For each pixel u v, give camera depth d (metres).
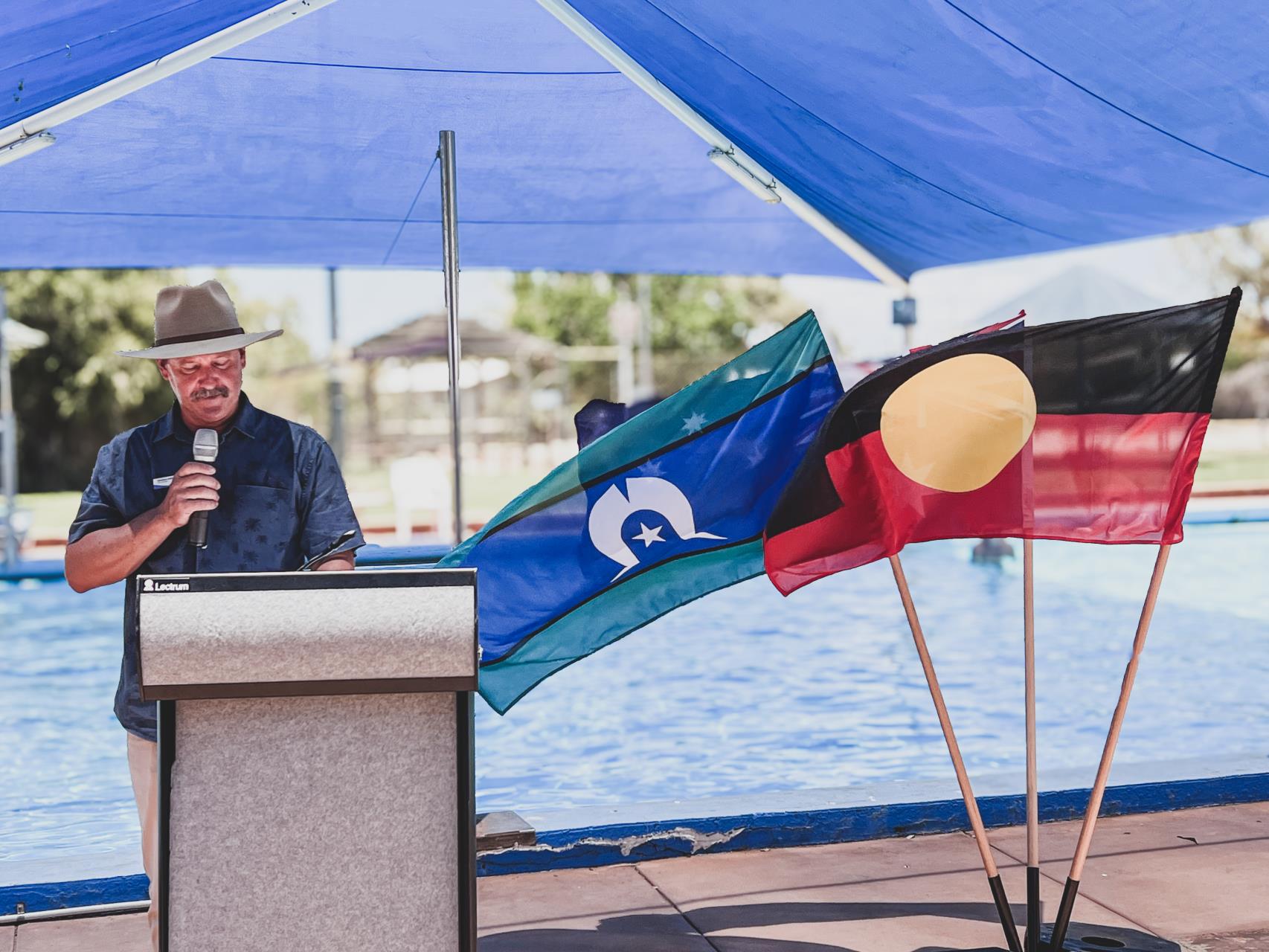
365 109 13.35
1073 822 9.74
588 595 7.94
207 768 5.08
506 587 7.90
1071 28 8.91
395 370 60.81
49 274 63.84
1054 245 15.52
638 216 17.70
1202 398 6.77
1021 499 6.93
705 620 22.75
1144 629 6.90
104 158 13.81
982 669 18.11
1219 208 12.79
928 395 6.96
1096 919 7.74
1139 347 6.81
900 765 13.55
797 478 7.07
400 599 5.04
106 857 8.96
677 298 83.50
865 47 10.14
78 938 7.93
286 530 6.55
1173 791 10.02
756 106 12.47
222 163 14.35
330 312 40.34
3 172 13.95
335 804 5.14
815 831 9.42
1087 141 11.09
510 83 13.05
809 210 15.46
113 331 66.19
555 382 82.19
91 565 6.16
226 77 12.36
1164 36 8.74
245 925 5.09
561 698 16.98
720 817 9.27
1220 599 23.38
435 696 5.20
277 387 78.50
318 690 4.99
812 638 20.81
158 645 4.91
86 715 16.75
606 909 8.15
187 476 6.01
